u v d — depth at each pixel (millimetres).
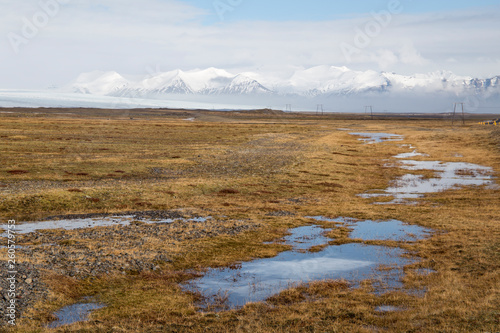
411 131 176125
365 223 40906
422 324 17750
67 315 19547
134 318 19172
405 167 83375
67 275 23859
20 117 194500
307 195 56500
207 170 70875
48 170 61312
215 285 24266
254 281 24969
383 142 133125
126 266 26328
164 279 24891
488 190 59094
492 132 141125
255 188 58781
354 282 24703
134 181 57969
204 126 170250
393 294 22078
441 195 56500
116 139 110812
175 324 18516
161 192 51719
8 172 57719
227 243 32812
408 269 26938
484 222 39812
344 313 19562
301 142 122625
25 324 17875
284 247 32156
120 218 39781
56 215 40344
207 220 40031
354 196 56812
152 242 31734
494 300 20000
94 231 34156
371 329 17656
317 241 34375
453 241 33062
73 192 47188
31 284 21797
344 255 30438
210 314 19750
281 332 17484
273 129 170000
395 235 36125
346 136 150500
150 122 194125
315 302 21219
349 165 83500
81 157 75625
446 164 87312
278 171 72688
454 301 20391
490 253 29078
